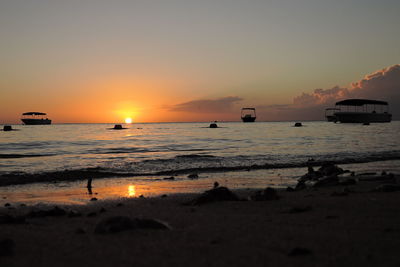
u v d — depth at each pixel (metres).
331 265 4.96
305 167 24.81
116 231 7.24
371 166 24.33
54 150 43.41
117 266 5.12
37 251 6.00
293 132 97.69
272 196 11.79
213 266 5.04
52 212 10.11
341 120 179.00
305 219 8.46
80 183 18.88
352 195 12.02
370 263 5.00
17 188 17.25
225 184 17.81
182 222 8.51
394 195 11.84
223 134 91.00
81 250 6.00
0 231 7.82
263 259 5.32
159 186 17.58
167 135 88.50
